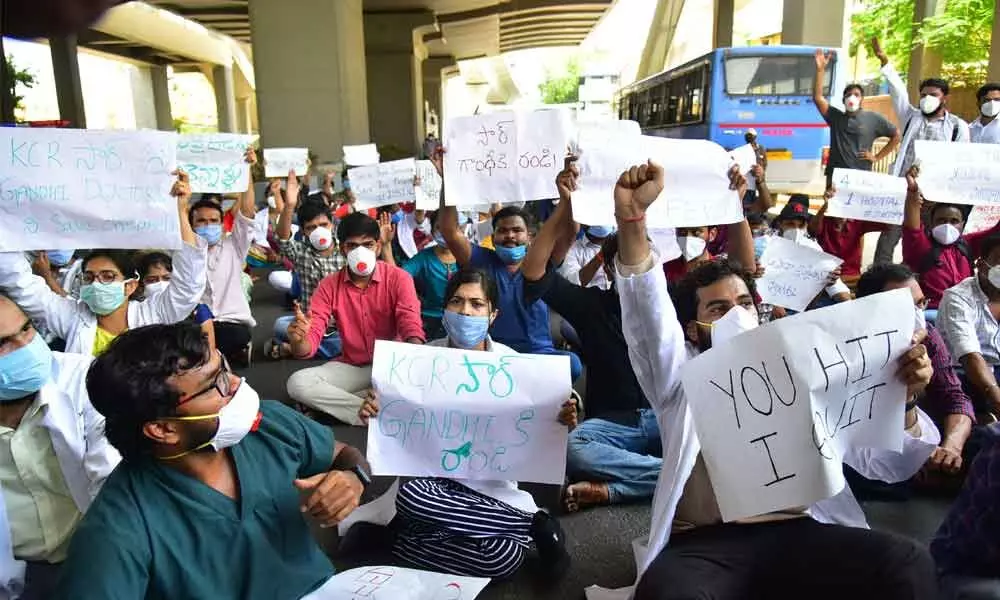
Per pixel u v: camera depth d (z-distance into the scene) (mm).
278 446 1875
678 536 2174
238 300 5410
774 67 13539
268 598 1747
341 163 15391
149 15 28297
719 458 1953
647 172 2115
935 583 1886
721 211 3428
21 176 2736
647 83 19609
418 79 34031
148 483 1669
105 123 42031
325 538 3025
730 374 1938
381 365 2482
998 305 3764
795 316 1900
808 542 2010
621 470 3236
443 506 2547
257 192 13805
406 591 1878
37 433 2229
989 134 6918
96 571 1532
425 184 6766
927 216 5375
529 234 4141
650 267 2166
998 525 1837
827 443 1870
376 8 29516
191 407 1628
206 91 58031
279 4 15547
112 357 1614
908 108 7359
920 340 2039
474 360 2486
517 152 3660
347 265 4266
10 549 2037
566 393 2451
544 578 2729
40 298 3160
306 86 15812
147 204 2850
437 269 5145
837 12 15984
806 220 5566
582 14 36250
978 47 14742
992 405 3611
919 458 2420
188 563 1654
